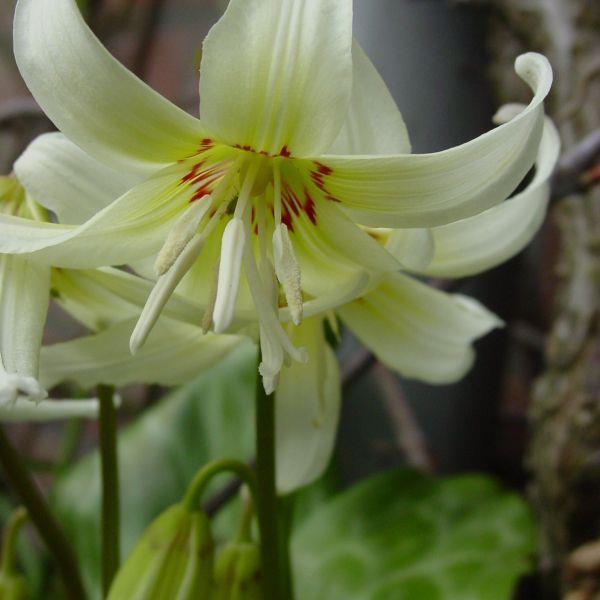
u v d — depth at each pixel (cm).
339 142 15
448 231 16
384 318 18
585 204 24
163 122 15
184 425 28
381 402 29
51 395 32
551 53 25
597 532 23
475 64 27
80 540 27
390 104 14
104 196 16
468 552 24
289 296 15
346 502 26
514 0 26
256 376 17
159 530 18
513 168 14
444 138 27
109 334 17
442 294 18
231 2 14
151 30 36
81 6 34
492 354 28
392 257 15
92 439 41
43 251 15
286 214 16
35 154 16
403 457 29
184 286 17
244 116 14
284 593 19
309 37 14
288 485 18
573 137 24
